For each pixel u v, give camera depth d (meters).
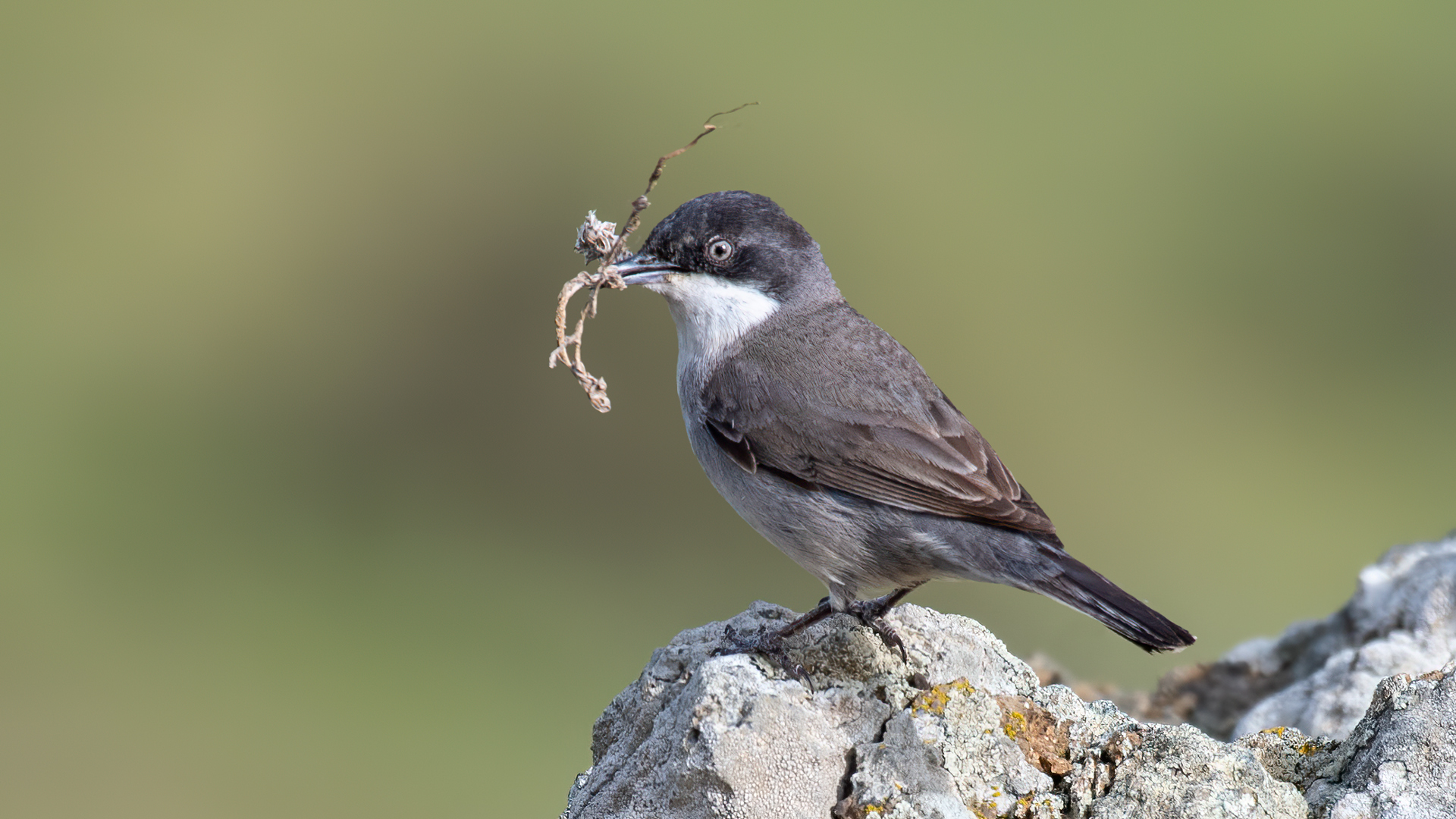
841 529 6.93
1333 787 5.20
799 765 5.22
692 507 17.69
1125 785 5.18
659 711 5.89
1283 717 7.01
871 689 5.61
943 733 5.44
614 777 5.64
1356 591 7.80
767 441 7.08
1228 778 5.10
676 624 16.03
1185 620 14.18
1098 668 11.64
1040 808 5.22
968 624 6.07
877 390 7.09
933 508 6.72
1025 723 5.61
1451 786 4.93
